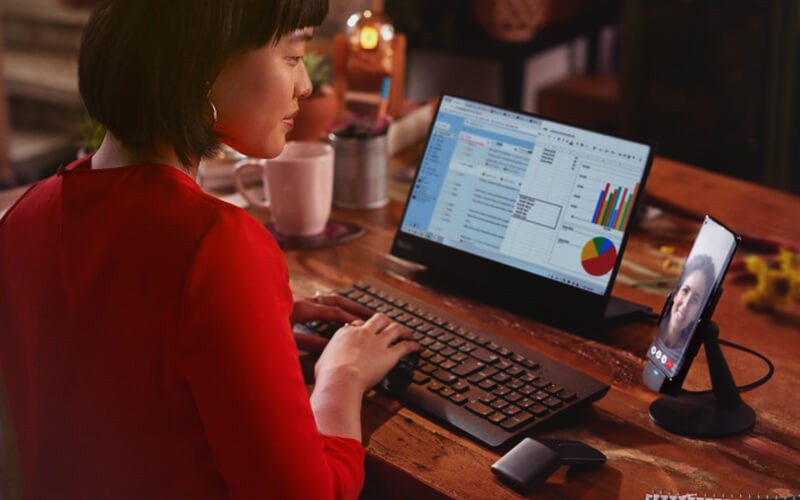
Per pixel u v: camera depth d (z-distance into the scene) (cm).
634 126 330
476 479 106
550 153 148
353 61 219
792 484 106
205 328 84
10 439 104
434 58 424
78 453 94
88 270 88
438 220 158
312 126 200
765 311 150
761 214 188
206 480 89
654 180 205
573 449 107
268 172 171
